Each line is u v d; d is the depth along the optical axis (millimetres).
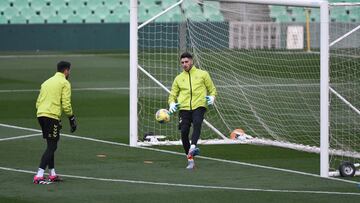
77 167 44000
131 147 50969
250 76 74875
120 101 73750
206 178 41062
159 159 46781
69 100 39688
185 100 44594
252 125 59500
